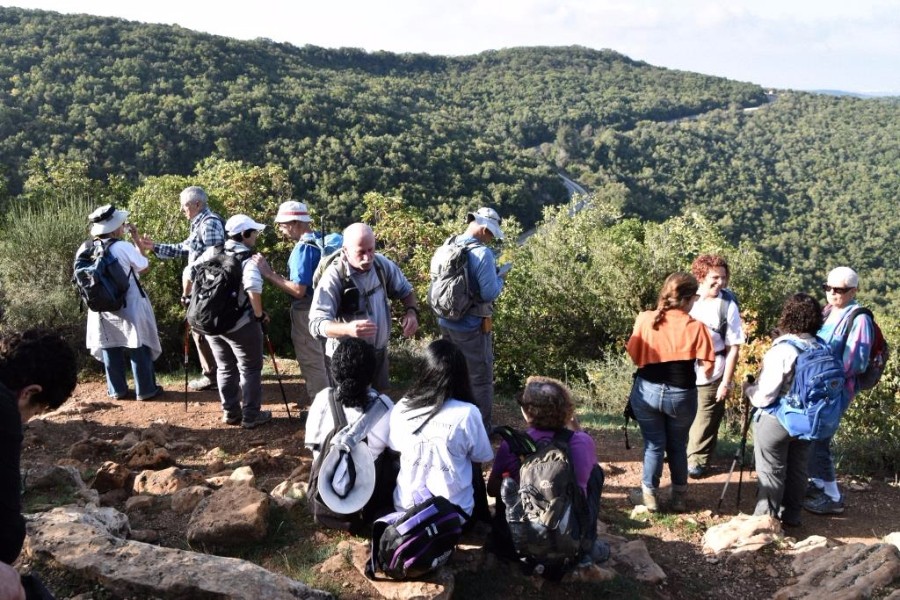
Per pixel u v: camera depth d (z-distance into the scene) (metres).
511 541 3.41
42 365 2.12
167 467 4.73
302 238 5.27
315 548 3.44
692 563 4.03
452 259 4.84
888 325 9.87
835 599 3.44
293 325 5.42
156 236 9.85
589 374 9.38
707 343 4.24
